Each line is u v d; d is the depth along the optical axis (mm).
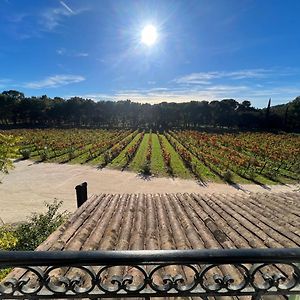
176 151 32188
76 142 36688
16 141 6250
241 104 85812
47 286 1245
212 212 6258
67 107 80125
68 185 18672
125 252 1229
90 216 6062
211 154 29328
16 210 14062
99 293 1272
